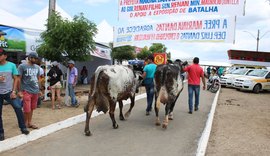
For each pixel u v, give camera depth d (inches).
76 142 271.7
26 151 242.1
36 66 297.0
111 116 321.7
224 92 825.5
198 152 246.5
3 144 243.4
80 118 359.9
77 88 738.8
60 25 433.4
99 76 297.3
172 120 384.2
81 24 439.2
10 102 263.6
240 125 366.6
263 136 314.5
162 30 478.6
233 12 416.2
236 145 275.3
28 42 516.7
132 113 425.7
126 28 515.2
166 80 327.0
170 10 468.8
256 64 1311.5
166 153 249.9
